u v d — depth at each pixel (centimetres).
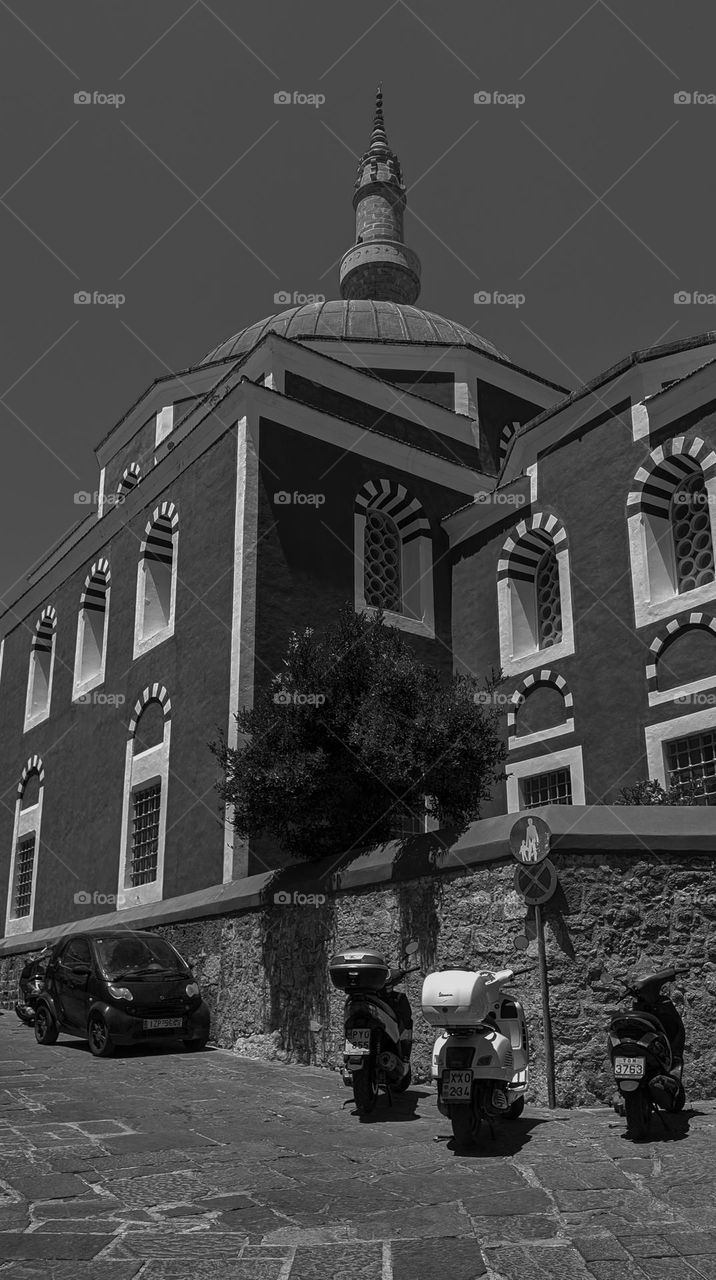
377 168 2950
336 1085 993
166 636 1834
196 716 1673
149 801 1825
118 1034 1196
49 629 2466
